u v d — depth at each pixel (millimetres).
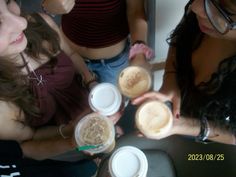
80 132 1094
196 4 875
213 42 1041
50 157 1316
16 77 1139
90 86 1451
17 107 1166
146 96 1134
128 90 1157
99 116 1114
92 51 1523
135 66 1214
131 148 1064
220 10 790
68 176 1087
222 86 1006
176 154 1159
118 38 1489
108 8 1326
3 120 1124
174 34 1206
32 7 1830
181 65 1190
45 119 1289
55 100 1312
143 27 1390
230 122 1039
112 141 1080
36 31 1219
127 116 1687
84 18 1385
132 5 1398
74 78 1379
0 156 933
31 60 1207
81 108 1358
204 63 1095
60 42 1349
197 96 1128
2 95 1109
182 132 1124
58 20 1775
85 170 1157
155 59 1795
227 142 1108
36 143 1250
